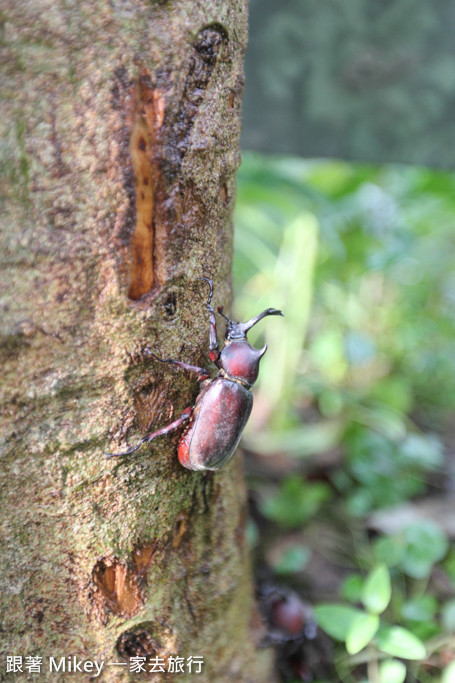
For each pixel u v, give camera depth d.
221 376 0.29
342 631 0.32
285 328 0.57
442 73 0.43
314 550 0.43
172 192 0.26
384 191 0.68
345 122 0.45
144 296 0.27
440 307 0.81
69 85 0.25
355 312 0.69
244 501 0.33
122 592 0.28
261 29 0.42
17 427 0.26
